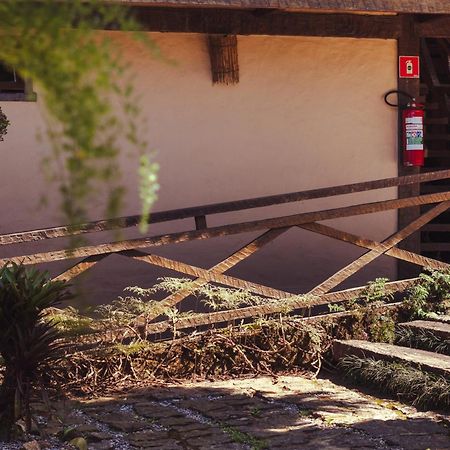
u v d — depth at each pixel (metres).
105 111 1.47
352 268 9.52
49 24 1.47
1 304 6.16
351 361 8.73
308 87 10.39
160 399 7.81
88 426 6.88
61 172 1.52
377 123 10.58
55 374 7.03
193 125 10.02
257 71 10.20
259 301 9.06
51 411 6.86
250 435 6.70
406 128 10.52
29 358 6.18
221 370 8.77
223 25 9.81
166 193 9.99
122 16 1.54
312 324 9.16
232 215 10.29
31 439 6.36
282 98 10.31
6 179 9.38
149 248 9.98
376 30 10.39
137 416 7.27
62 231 8.03
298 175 10.41
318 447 6.39
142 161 1.50
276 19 10.02
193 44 9.93
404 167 10.63
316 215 9.23
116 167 1.47
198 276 8.84
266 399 7.87
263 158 10.30
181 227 10.09
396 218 10.66
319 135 10.45
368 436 6.70
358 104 10.52
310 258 10.51
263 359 8.94
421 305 9.59
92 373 8.12
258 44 10.20
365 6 8.58
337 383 8.59
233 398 7.85
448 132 13.19
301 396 7.94
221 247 10.24
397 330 9.42
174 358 8.58
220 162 10.15
